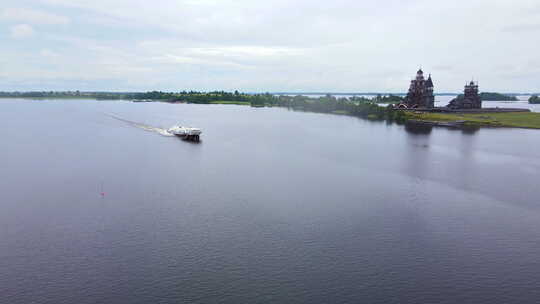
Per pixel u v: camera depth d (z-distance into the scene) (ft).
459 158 473.26
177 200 293.84
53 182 337.52
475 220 262.47
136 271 192.13
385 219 261.65
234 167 405.80
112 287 178.81
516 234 240.12
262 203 289.53
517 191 330.95
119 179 349.41
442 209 283.18
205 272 191.62
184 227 243.40
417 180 363.35
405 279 188.03
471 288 181.47
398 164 433.89
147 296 172.55
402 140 625.82
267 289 178.19
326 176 373.61
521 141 621.31
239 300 169.99
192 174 372.58
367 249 217.36
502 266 201.36
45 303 167.22
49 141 560.61
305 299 171.22
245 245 219.82
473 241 229.86
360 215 268.00
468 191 329.52
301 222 253.65
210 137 636.89
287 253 211.20
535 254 214.48
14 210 268.62
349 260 204.95
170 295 173.47
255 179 357.82
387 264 201.57
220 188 326.44
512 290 180.24
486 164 440.04
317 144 575.79
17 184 330.34
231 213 268.00
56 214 261.85
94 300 169.58
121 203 285.43
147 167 398.42
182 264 198.59
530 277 191.21
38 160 424.05
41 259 202.49
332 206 285.23
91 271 191.83
